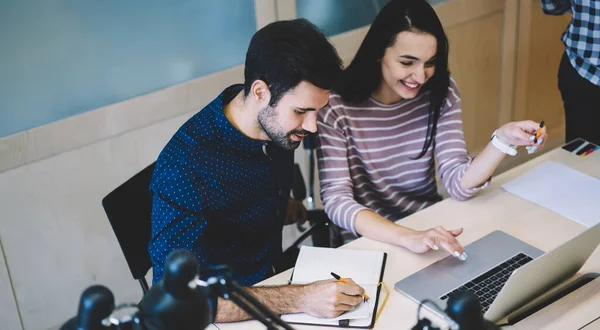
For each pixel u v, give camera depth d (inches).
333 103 75.9
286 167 69.4
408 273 62.4
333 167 75.7
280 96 57.9
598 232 56.7
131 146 94.2
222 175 63.0
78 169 91.1
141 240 68.5
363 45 73.4
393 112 77.6
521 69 128.9
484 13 119.2
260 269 70.1
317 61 56.2
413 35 69.8
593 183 73.8
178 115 96.5
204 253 60.9
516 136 69.0
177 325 34.3
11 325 93.7
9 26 81.7
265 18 100.0
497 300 52.7
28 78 84.7
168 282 34.1
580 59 96.5
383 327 56.0
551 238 66.2
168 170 61.4
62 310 97.1
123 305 34.2
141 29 90.6
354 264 63.5
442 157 78.2
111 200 65.7
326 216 80.1
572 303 57.9
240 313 56.8
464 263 63.0
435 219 70.4
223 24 97.2
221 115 62.0
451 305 33.9
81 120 88.9
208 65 98.0
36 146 86.9
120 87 91.7
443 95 76.9
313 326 56.6
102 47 88.4
